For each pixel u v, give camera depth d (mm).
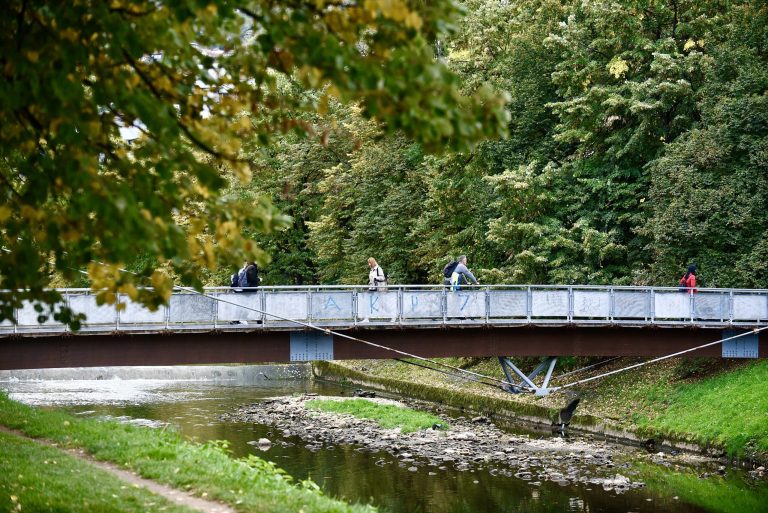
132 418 30531
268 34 6328
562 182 37031
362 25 6613
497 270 35000
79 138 6027
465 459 23812
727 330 26609
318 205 54781
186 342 22125
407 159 46406
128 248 6117
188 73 7785
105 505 10164
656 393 30281
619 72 35844
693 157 32062
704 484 20859
